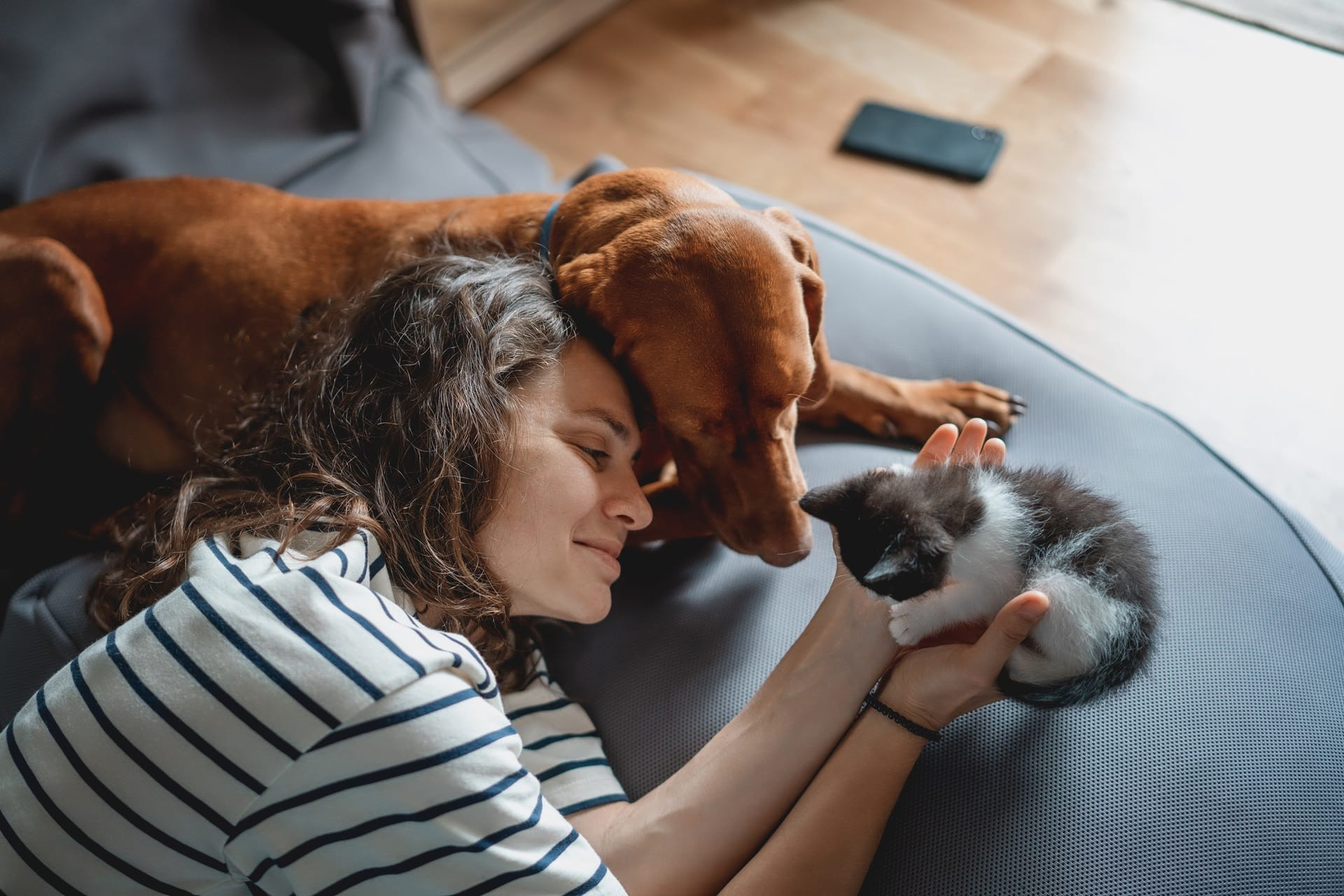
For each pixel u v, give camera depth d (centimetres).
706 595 139
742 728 114
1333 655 125
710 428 124
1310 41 276
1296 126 263
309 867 93
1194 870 108
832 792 107
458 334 118
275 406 134
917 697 107
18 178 182
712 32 305
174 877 97
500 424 113
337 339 131
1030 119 274
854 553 102
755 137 278
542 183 231
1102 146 266
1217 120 267
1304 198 250
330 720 90
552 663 138
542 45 300
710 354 120
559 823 99
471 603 112
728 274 121
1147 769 114
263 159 208
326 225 163
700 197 133
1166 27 289
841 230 191
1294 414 216
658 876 109
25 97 181
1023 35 295
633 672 133
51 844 94
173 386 166
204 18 204
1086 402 158
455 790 92
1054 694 101
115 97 193
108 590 130
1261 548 135
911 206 260
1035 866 109
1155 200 254
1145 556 110
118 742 93
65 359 159
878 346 171
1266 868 108
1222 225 248
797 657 116
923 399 158
